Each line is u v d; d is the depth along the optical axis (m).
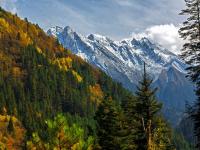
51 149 23.20
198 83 32.22
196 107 33.06
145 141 40.78
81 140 23.86
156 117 41.34
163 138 41.28
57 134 23.45
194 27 32.66
